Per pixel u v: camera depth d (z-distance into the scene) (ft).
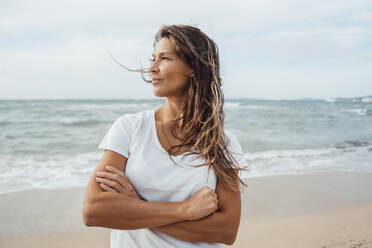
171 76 4.53
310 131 57.67
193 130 4.65
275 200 16.72
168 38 4.59
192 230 4.16
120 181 4.10
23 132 54.39
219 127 4.66
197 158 4.45
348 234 12.33
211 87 4.74
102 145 4.48
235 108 142.20
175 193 4.33
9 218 13.92
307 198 17.15
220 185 4.62
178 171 4.35
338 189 18.84
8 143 42.60
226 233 4.36
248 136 49.96
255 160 28.89
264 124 70.64
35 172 23.52
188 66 4.62
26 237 12.16
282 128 62.85
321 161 28.32
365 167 25.54
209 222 4.25
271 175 21.90
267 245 11.55
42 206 15.51
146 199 4.29
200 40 4.74
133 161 4.34
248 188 18.65
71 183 19.93
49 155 33.27
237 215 4.52
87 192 4.02
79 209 15.25
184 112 4.71
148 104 155.63
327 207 15.87
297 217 14.51
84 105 143.95
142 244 4.15
